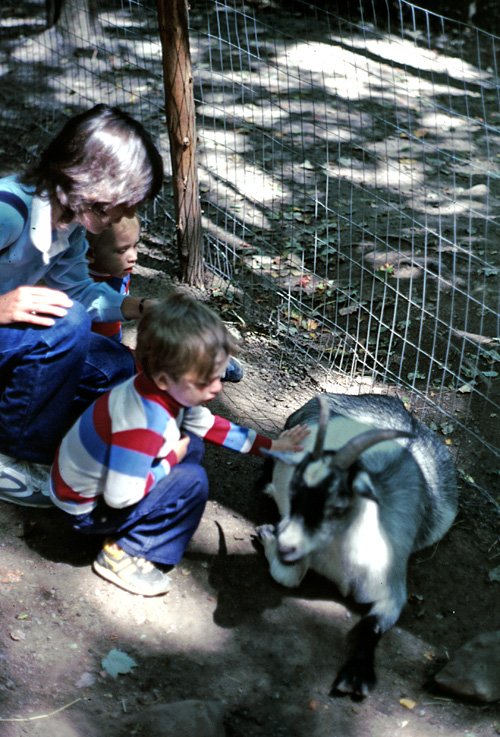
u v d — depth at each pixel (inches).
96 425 106.0
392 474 124.3
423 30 399.5
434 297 200.2
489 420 164.2
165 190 244.8
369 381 173.8
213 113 297.0
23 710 98.4
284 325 189.5
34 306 110.5
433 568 132.0
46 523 126.0
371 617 116.5
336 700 109.0
